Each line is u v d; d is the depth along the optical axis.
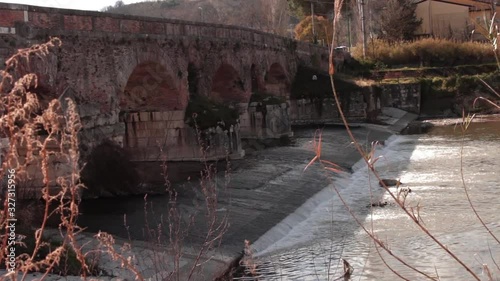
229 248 16.72
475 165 31.23
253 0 103.50
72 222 3.78
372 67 70.19
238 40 41.16
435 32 80.19
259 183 26.25
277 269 15.54
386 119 57.97
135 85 31.59
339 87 57.38
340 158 34.28
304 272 15.23
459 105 62.16
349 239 18.53
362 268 15.48
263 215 21.06
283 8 87.88
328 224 20.84
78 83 22.88
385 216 21.30
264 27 86.94
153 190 24.03
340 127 51.69
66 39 22.19
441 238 18.05
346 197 25.31
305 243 18.48
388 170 31.73
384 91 63.75
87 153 22.59
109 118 24.64
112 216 19.72
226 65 39.22
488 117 55.34
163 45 30.33
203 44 35.31
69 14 22.50
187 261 14.66
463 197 23.72
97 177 22.89
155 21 29.67
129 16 27.03
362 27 72.69
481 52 70.81
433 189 25.61
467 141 41.19
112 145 23.84
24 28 19.89
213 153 32.62
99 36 24.33
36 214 16.59
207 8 110.81
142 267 13.29
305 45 60.62
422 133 48.72
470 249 16.80
